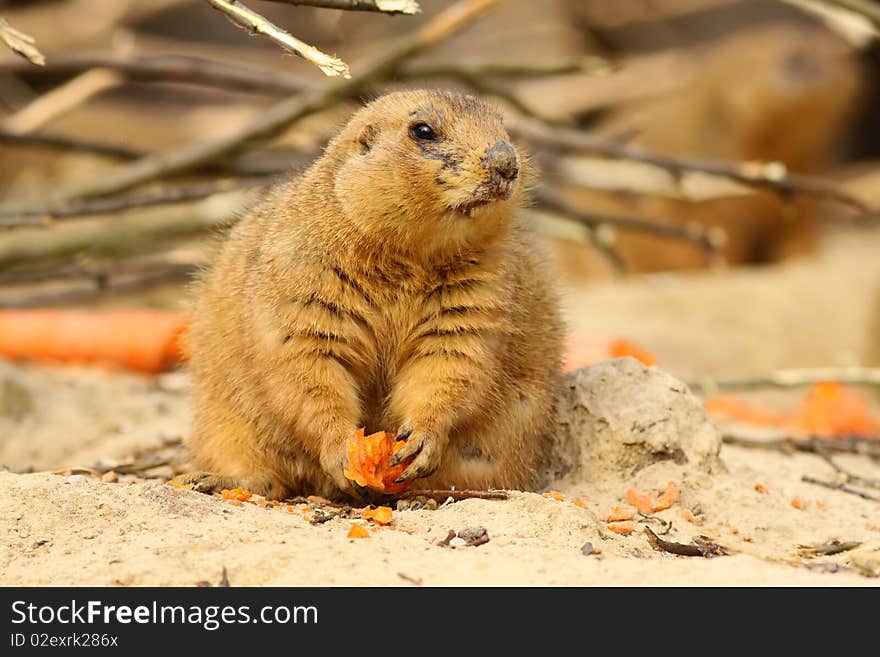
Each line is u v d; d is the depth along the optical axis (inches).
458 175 325.1
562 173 765.3
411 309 340.2
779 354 867.4
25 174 1119.0
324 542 285.4
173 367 648.4
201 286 384.5
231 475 354.3
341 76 288.5
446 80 762.8
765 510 354.3
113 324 645.9
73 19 1253.1
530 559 279.4
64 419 517.7
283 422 341.1
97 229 738.2
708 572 280.4
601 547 295.4
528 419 354.3
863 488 412.5
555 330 370.3
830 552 317.4
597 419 368.2
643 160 634.2
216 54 1279.5
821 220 1135.0
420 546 288.4
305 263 332.5
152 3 1277.1
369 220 331.0
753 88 1074.7
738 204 1055.6
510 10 1515.7
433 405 332.2
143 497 304.0
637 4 1498.5
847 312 916.0
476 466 348.8
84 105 1206.3
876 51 1226.6
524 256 362.9
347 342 336.2
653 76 1266.0
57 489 302.0
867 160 1552.7
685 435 366.9
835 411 554.6
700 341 869.8
